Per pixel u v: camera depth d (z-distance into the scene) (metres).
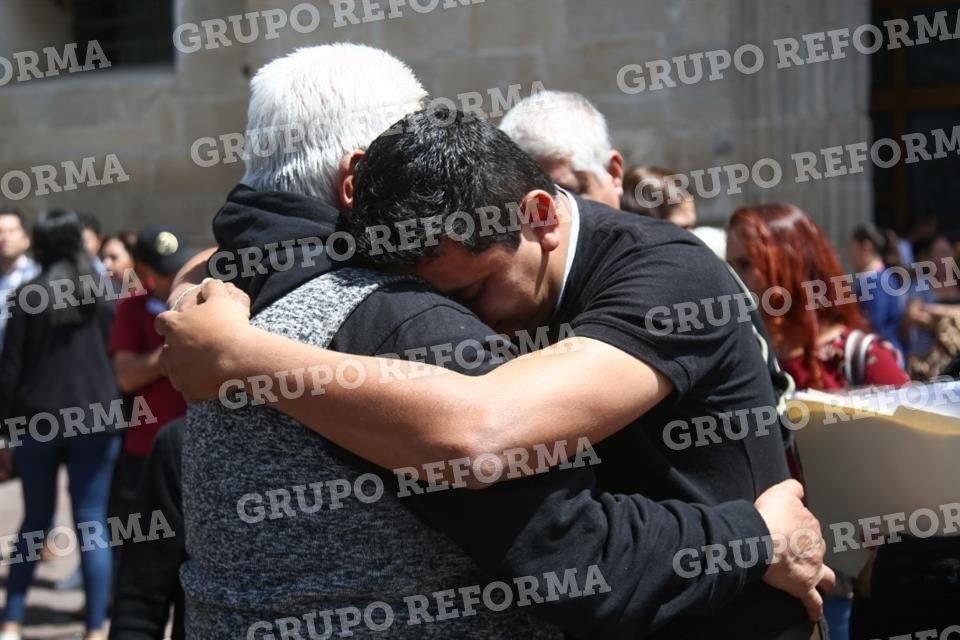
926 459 1.80
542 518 1.41
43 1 8.59
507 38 6.70
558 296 1.59
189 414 1.58
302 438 1.44
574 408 1.39
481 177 1.49
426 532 1.44
